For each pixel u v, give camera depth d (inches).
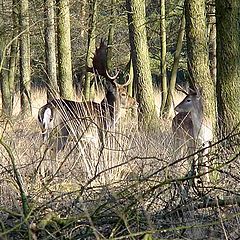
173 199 286.4
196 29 549.3
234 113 463.2
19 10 928.9
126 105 716.0
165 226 274.2
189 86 561.3
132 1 816.3
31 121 861.2
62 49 892.0
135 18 820.6
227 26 460.4
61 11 882.8
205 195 295.0
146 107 808.3
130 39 828.0
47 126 594.2
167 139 487.5
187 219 275.1
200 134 536.7
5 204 325.1
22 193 261.9
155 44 1551.4
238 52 462.0
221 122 467.8
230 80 463.2
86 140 472.4
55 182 390.0
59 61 894.4
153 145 451.2
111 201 260.2
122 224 254.1
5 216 310.5
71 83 900.0
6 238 232.5
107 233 264.1
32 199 306.8
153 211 302.5
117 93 670.5
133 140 480.1
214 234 271.3
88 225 247.8
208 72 555.8
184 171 397.1
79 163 448.8
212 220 281.0
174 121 581.6
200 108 546.6
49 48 1048.2
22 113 975.6
